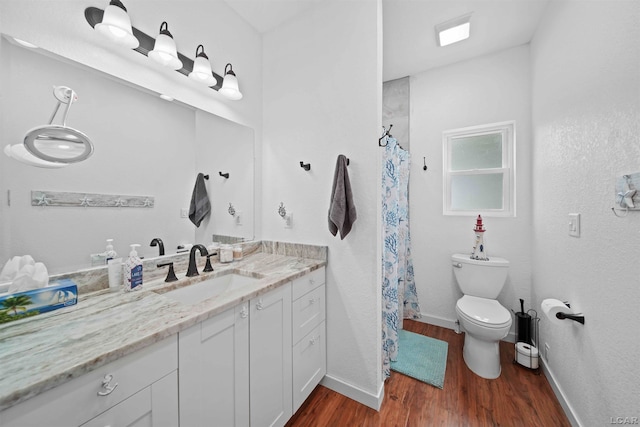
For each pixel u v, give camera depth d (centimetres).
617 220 97
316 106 165
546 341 170
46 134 89
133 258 107
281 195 181
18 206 86
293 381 132
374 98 145
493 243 222
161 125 130
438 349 201
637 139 86
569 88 137
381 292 160
